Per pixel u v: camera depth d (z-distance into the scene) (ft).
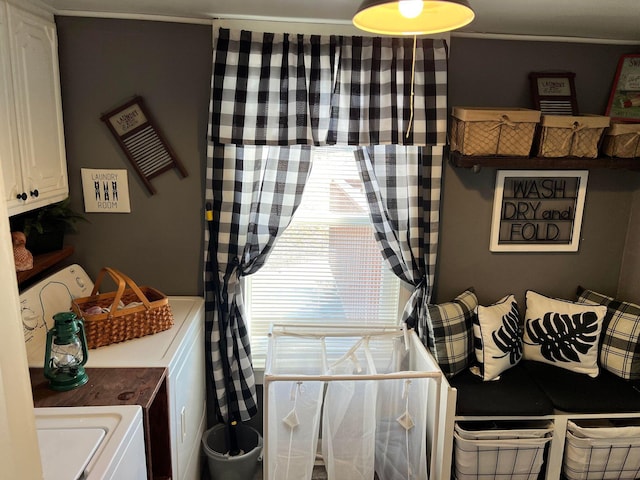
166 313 7.14
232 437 8.75
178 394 6.60
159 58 7.87
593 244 9.30
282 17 7.61
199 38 7.86
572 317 8.66
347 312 9.32
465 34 8.25
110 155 8.07
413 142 7.88
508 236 9.06
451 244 9.04
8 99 5.96
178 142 8.16
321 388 7.52
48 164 7.17
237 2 6.83
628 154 8.11
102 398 5.25
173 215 8.39
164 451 6.09
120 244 8.41
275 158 8.04
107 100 7.90
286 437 7.50
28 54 6.53
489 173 8.81
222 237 8.07
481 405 7.68
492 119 7.68
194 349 7.68
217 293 8.38
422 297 8.74
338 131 7.83
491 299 9.35
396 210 8.33
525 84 8.56
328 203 8.89
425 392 7.52
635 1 6.35
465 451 7.56
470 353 8.55
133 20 7.72
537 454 7.72
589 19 7.25
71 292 7.54
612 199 9.16
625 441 7.85
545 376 8.51
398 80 7.77
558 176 8.90
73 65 7.73
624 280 9.39
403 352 8.72
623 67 8.55
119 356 6.28
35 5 6.83
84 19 7.63
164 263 8.55
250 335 9.32
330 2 6.73
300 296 9.21
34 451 2.28
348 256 9.11
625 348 8.38
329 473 7.79
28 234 7.15
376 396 7.82
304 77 7.59
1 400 2.03
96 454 4.27
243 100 7.63
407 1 3.98
